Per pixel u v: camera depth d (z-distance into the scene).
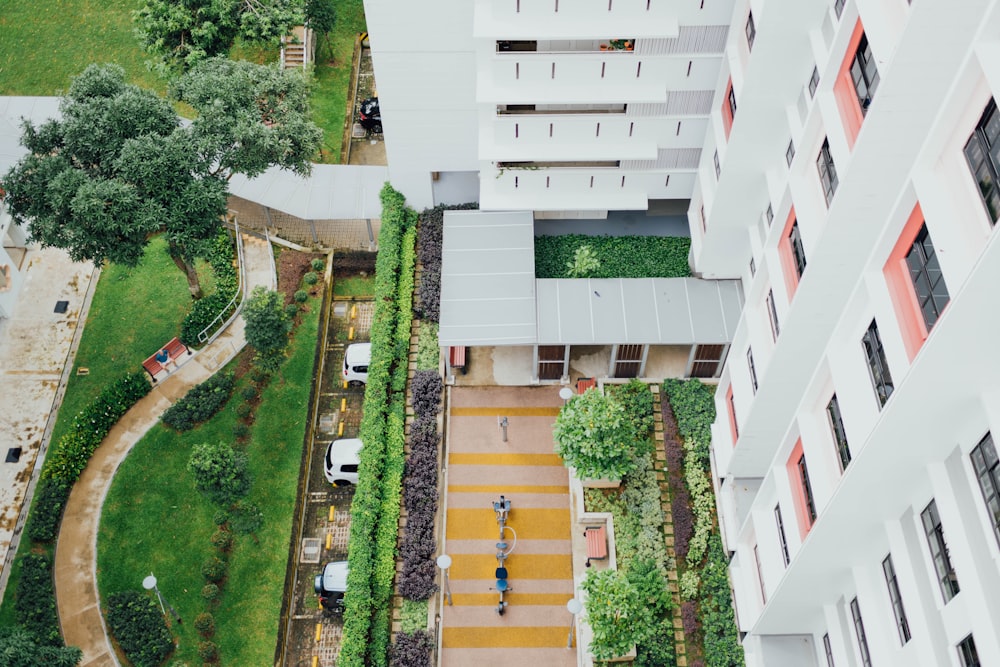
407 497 53.22
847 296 39.00
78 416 55.47
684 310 55.38
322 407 58.75
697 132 54.97
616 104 54.47
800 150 40.72
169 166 51.88
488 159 55.38
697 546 50.41
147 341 59.75
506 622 50.16
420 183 61.66
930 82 30.95
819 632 43.16
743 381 48.38
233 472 50.06
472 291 56.53
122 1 75.75
